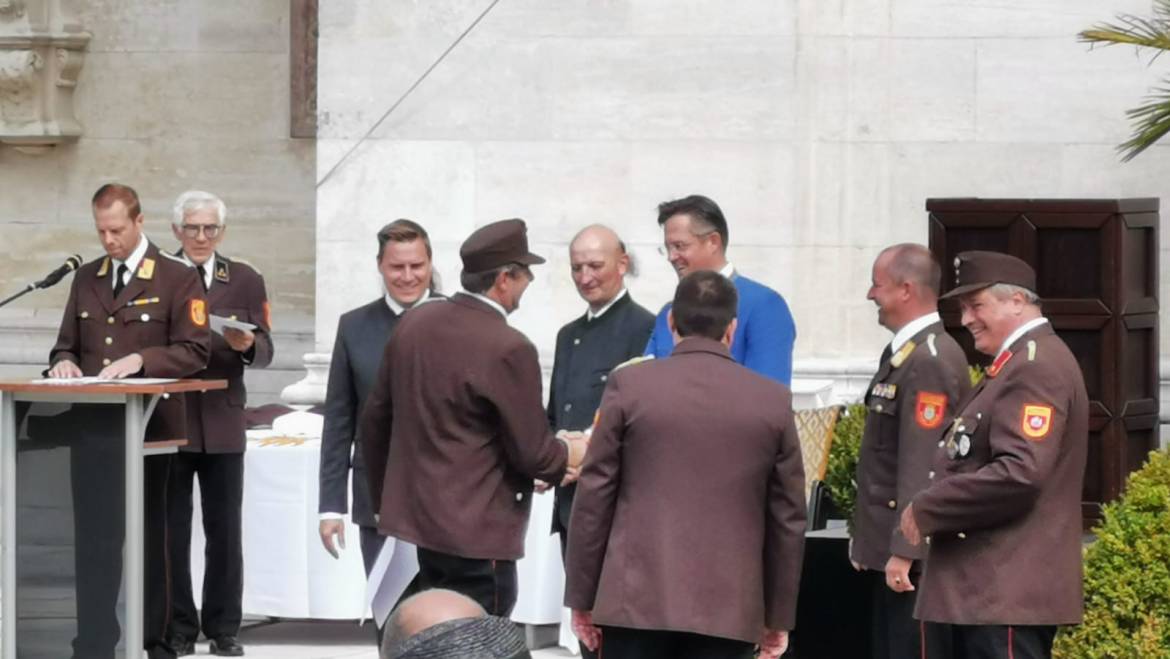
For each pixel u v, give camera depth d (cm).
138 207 2223
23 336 3778
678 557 1636
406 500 1870
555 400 2098
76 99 3781
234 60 3731
